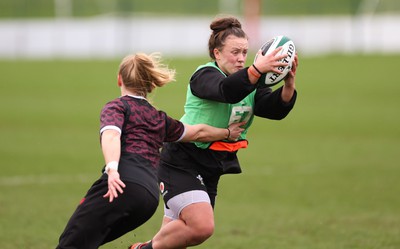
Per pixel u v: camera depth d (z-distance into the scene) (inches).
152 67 778.8
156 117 773.3
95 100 3196.4
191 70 3969.0
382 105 2997.0
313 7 5782.5
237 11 5910.4
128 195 717.9
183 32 5019.7
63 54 4982.8
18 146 2101.4
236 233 1135.0
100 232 717.3
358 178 1646.2
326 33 4869.6
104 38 5049.2
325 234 1127.0
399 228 1167.6
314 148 2106.3
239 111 837.8
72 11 6038.4
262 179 1644.9
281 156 1968.5
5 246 1032.2
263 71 768.3
